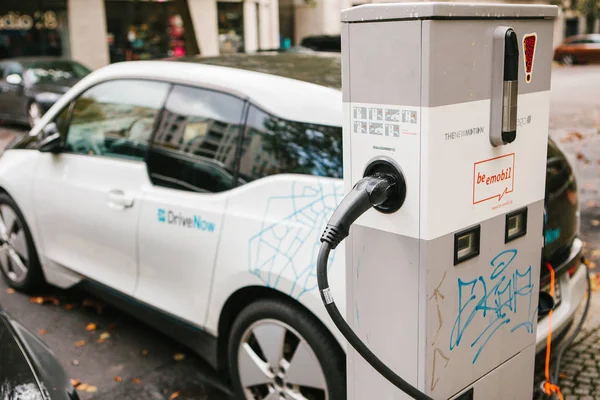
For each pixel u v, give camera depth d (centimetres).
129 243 357
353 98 193
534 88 207
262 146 296
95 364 375
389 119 184
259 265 280
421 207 183
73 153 409
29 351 260
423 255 185
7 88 1326
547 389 276
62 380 254
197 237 314
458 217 191
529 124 208
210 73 331
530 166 213
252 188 295
